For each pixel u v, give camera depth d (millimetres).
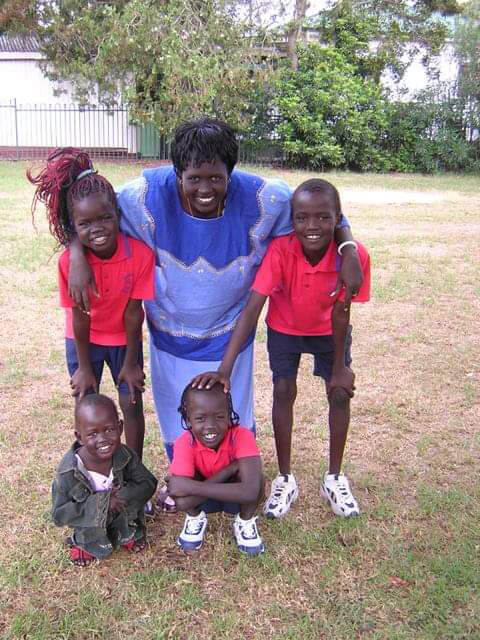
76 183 2896
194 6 19078
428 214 13352
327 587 2979
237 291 3297
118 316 3240
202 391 3045
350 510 3461
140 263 3117
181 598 2891
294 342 3457
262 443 4273
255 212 3148
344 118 21406
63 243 3104
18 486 3680
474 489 3750
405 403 4828
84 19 19312
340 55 22328
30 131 24203
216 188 2850
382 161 21891
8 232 10281
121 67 19375
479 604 2865
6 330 6117
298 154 21484
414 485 3797
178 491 3049
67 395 4840
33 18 20328
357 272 3010
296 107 21016
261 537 3320
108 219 2889
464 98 22562
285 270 3223
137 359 3311
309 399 4898
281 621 2787
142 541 3229
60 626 2727
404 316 6781
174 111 19375
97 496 2977
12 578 2963
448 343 6059
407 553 3182
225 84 19031
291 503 3605
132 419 3449
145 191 3080
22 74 23844
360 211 13594
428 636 2701
